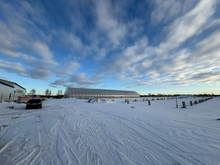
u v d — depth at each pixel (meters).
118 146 3.94
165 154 3.37
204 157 3.13
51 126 6.38
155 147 3.82
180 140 4.29
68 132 5.37
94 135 4.98
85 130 5.65
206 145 3.83
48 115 9.84
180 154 3.34
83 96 56.00
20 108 14.86
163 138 4.52
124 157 3.24
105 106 16.42
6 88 23.44
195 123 6.52
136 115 9.06
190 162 2.94
